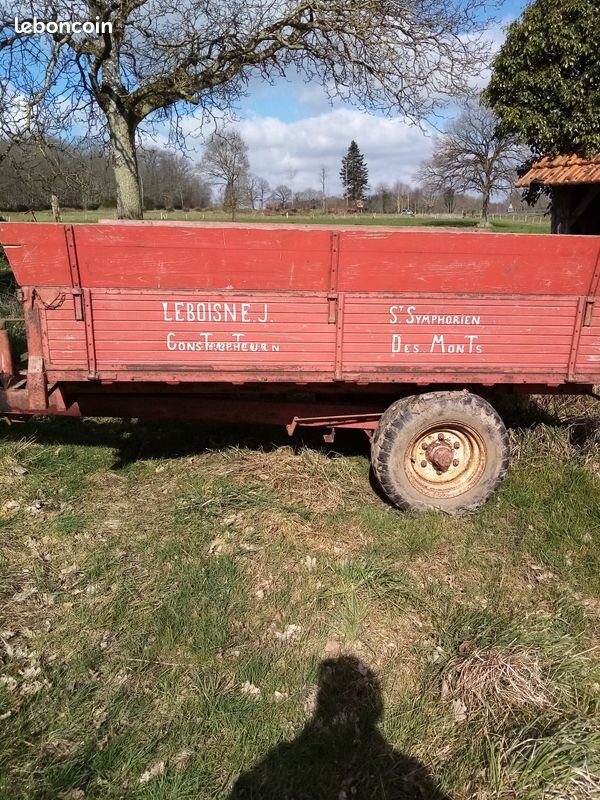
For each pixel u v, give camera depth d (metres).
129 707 2.92
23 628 3.41
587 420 5.57
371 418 4.76
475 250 3.97
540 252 4.02
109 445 5.62
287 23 9.48
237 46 9.84
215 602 3.60
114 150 10.11
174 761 2.69
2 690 3.00
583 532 4.43
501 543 4.30
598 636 3.47
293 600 3.66
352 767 2.70
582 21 10.27
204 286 3.88
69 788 2.55
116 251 3.75
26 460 5.25
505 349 4.22
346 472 5.10
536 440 5.34
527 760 2.66
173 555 4.03
